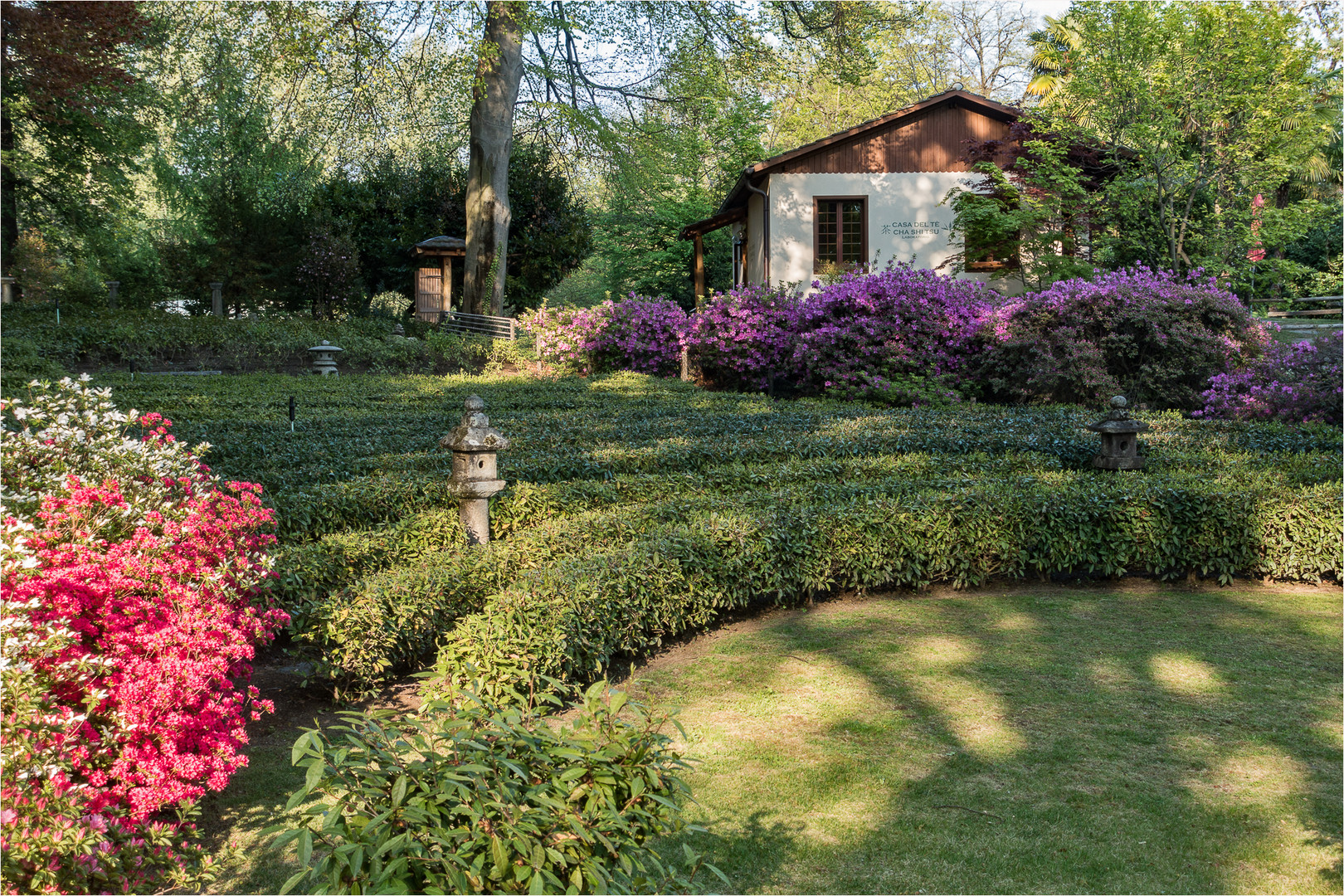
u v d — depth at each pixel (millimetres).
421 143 25281
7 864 2287
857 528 5840
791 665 4742
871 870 2877
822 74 22859
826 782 3465
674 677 4602
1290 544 6113
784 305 17062
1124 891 2771
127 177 27016
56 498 3398
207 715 3006
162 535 3539
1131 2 16031
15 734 2387
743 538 5430
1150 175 16531
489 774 2129
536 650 4078
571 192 28312
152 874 2822
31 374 13414
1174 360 13172
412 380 16203
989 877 2848
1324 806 3279
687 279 31500
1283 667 4664
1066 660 4789
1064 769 3566
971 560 6102
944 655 4867
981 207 16953
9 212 22297
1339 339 10656
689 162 29297
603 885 1974
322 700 4254
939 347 15148
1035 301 14094
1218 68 15484
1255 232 16484
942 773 3533
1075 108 18250
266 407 11352
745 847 3006
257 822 3174
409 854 1938
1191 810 3256
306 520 5656
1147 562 6219
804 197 18812
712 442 8453
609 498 6559
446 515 5711
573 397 13602
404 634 4305
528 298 27031
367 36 18109
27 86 17984
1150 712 4117
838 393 15039
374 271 27547
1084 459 8430
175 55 20875
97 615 2979
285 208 25578
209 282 25984
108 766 2738
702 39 21688
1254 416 11078
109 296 24469
